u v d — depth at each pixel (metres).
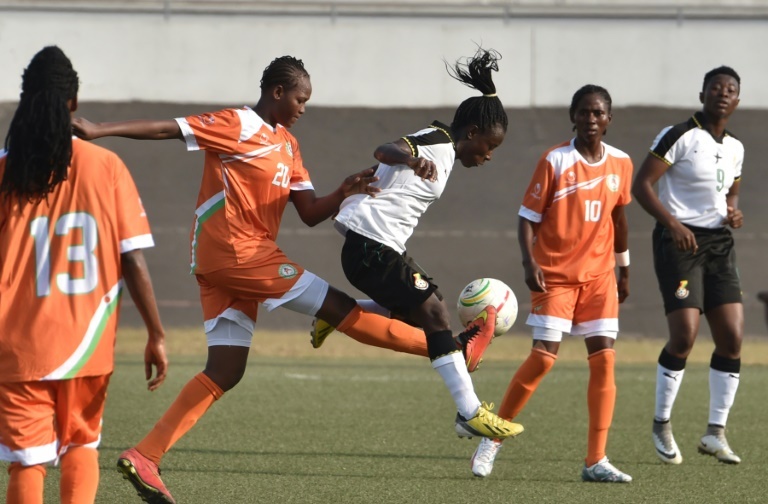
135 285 12.59
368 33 70.69
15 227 12.16
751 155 65.81
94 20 70.38
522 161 65.19
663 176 22.94
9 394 12.09
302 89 17.58
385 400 31.12
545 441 24.78
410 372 38.78
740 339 22.09
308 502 17.75
